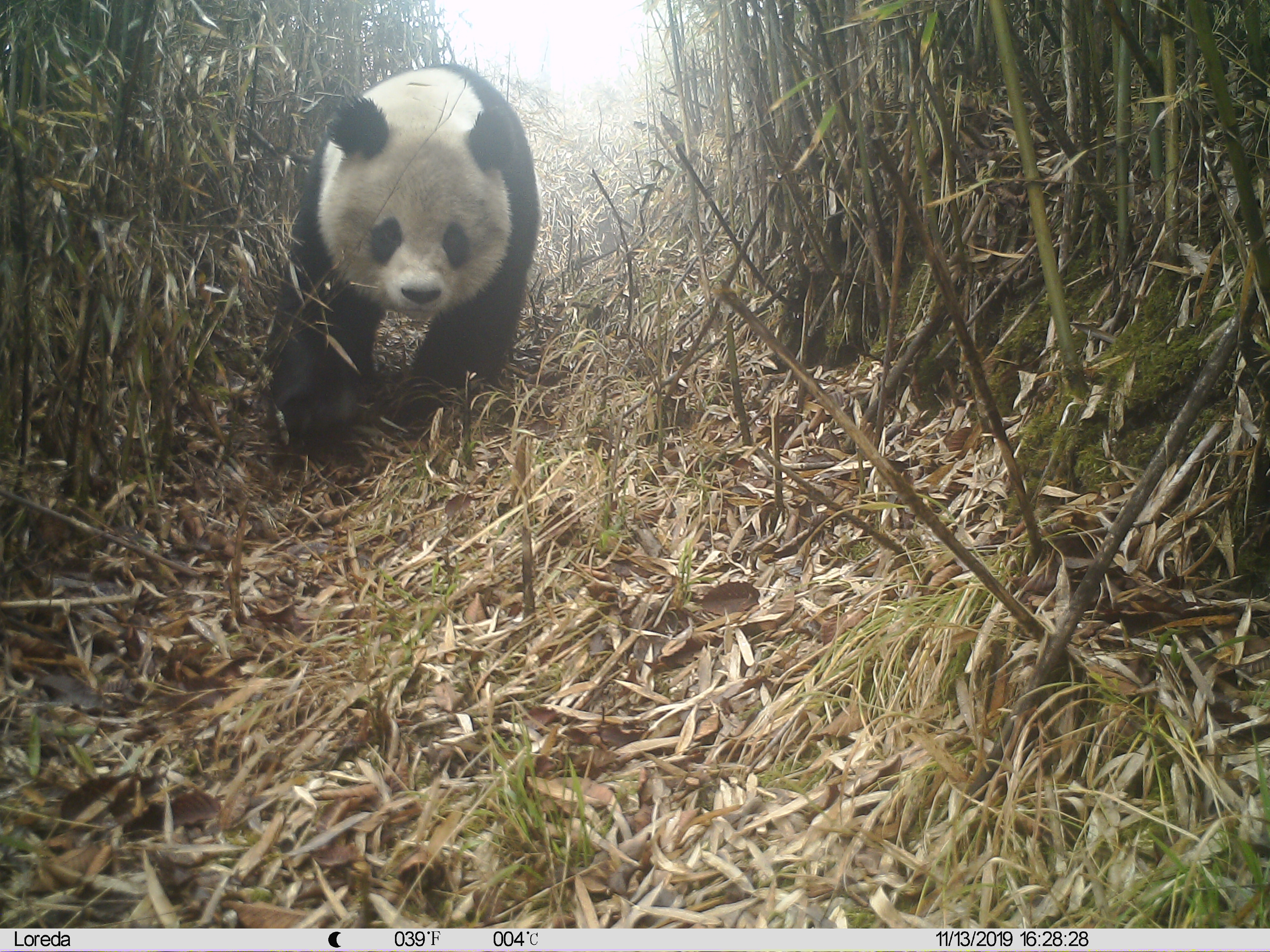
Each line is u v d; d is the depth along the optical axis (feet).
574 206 9.32
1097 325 4.45
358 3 8.15
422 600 4.33
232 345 6.08
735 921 2.87
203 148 5.42
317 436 5.69
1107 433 4.10
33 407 4.49
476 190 5.91
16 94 4.49
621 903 2.95
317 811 3.29
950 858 2.94
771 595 4.23
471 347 6.45
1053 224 4.78
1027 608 3.52
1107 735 3.17
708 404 5.64
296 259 6.07
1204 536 3.69
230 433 5.21
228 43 5.82
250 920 2.89
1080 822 3.00
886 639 3.60
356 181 5.79
